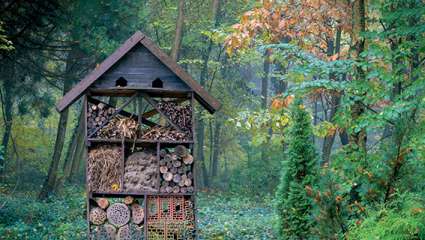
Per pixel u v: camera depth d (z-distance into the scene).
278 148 29.19
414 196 7.84
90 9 21.09
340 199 8.61
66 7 20.81
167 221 12.37
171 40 30.55
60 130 24.86
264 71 33.12
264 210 22.00
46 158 34.25
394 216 7.57
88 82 12.14
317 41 15.89
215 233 15.16
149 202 12.41
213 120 29.91
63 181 25.27
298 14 15.00
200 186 32.81
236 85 33.34
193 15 29.03
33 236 14.12
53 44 24.39
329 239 8.40
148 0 29.30
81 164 34.22
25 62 24.30
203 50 29.81
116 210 12.39
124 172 12.38
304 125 11.73
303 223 11.05
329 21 16.59
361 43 12.34
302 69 10.75
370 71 10.92
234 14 30.33
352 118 11.55
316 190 8.73
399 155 8.53
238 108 31.94
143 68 12.30
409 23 10.82
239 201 24.59
